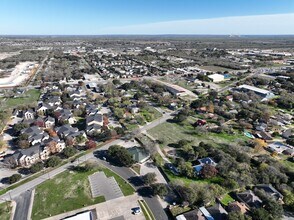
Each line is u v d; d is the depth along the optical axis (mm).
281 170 82125
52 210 66375
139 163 89562
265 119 123812
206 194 67750
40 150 92750
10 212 65500
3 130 115938
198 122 124438
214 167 81875
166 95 170375
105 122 121375
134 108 140875
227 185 73625
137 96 165875
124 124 123500
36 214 64938
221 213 63688
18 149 98688
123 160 86250
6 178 80500
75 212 65688
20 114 136500
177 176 81750
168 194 72688
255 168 82688
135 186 77000
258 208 63062
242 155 89562
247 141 106312
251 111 136500
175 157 94125
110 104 152500
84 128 118938
